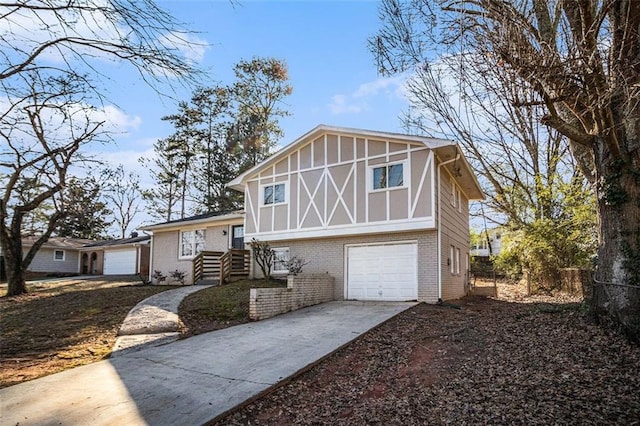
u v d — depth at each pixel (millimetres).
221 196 34062
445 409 4898
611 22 6484
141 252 27844
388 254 13711
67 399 5297
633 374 5398
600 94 5941
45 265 31391
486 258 28484
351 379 6160
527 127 16484
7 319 10680
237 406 5113
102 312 11086
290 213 15484
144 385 5816
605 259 7418
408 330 8758
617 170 7348
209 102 33000
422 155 12883
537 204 19250
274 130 33844
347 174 14281
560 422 4344
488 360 6469
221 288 14516
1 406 5078
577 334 7195
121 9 4242
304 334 8734
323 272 14898
